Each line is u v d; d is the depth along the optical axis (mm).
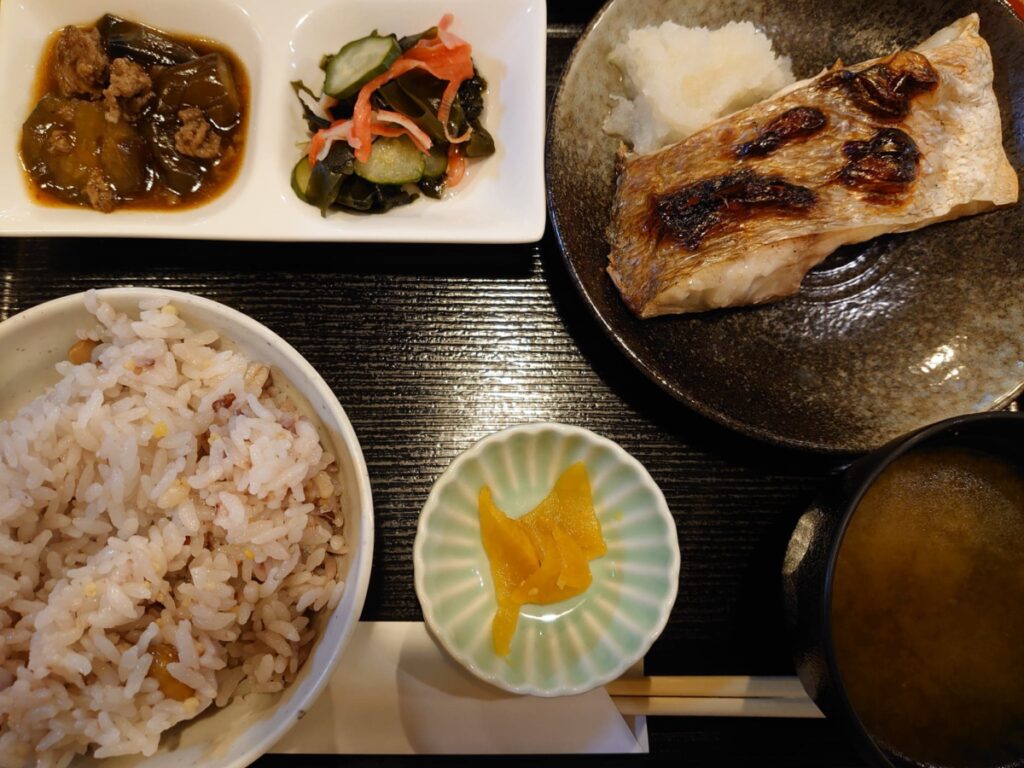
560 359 307
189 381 254
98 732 217
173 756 226
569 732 265
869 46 338
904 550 239
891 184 288
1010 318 303
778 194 287
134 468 236
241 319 247
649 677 271
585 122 319
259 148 315
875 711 229
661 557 258
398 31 335
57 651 216
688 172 301
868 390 299
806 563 242
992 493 239
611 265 300
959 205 299
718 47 319
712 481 295
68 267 312
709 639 281
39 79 325
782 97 305
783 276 295
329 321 308
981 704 229
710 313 310
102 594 221
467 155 330
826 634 217
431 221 307
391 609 280
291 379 252
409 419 299
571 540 269
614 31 321
